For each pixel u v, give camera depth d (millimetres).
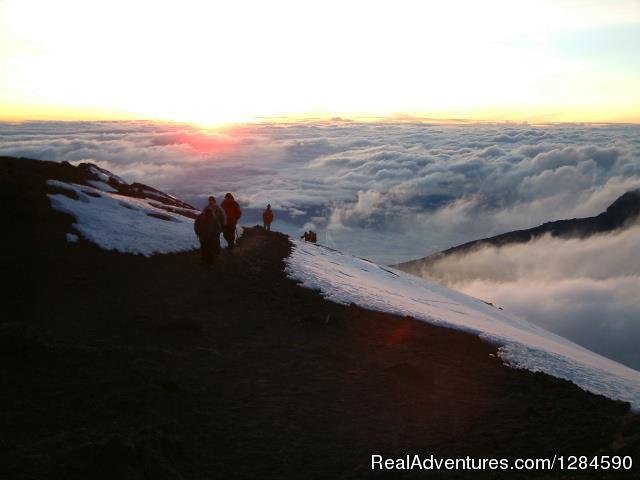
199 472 8578
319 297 20094
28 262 18547
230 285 19750
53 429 9156
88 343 12977
